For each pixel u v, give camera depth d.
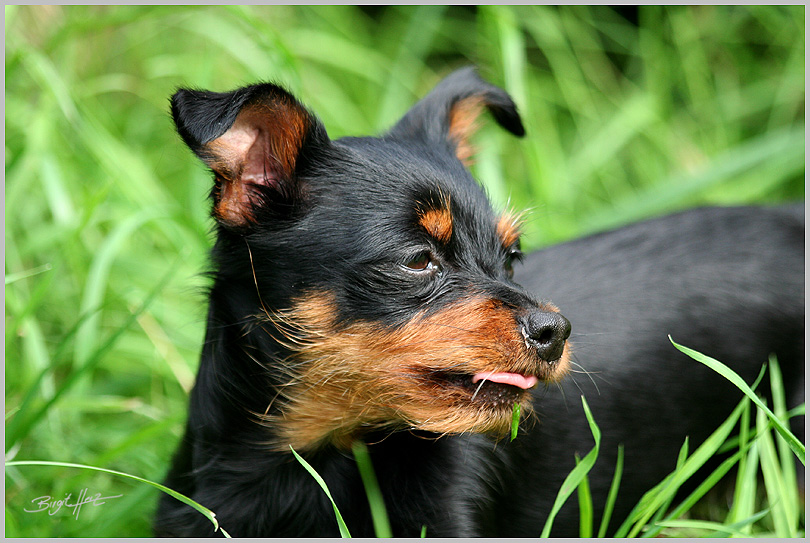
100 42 8.99
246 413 4.37
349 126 8.98
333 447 4.43
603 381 5.01
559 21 10.47
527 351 3.93
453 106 5.28
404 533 4.30
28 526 5.02
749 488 4.45
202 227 6.80
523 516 4.72
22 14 8.24
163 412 6.36
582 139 9.60
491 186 7.43
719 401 5.29
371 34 10.95
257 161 4.37
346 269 4.12
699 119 9.86
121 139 8.71
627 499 5.08
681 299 5.31
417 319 4.05
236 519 4.43
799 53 9.57
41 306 7.07
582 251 5.57
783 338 5.38
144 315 6.76
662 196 8.00
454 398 3.98
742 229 5.71
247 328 4.30
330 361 4.15
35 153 6.82
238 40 8.65
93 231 7.39
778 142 8.21
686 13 10.33
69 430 6.15
